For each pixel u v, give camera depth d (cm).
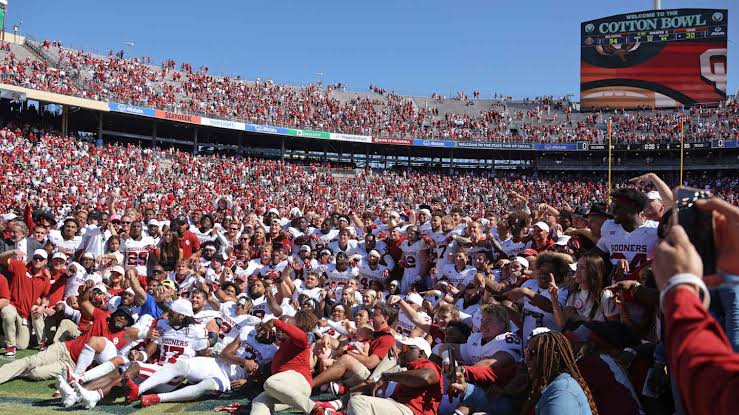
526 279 727
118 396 668
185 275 1018
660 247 168
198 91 4600
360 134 4788
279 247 1137
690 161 4684
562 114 5409
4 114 3616
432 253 1082
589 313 555
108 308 836
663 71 4706
